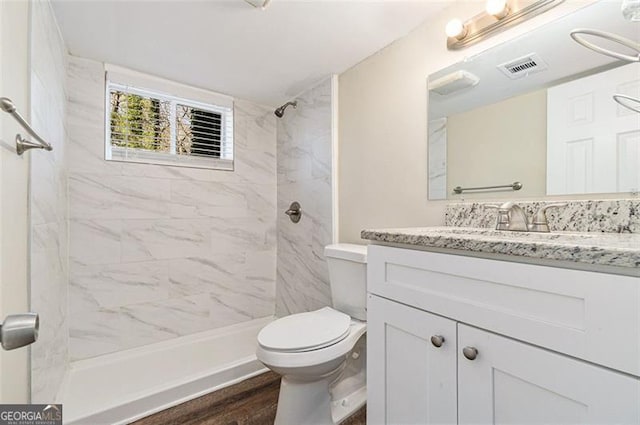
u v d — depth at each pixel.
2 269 0.77
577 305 0.58
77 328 1.74
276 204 2.57
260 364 1.81
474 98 1.25
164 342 2.03
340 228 1.96
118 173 1.88
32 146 0.92
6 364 0.78
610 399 0.53
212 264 2.24
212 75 1.99
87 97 1.78
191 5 1.31
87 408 1.36
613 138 0.90
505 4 1.12
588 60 0.96
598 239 0.75
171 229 2.07
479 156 1.23
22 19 0.94
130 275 1.92
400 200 1.56
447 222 1.33
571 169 0.98
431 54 1.42
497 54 1.18
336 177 1.98
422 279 0.88
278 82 2.09
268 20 1.42
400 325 0.94
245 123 2.41
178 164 2.12
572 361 0.58
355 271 1.50
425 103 1.44
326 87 2.02
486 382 0.71
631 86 0.87
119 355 1.86
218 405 1.50
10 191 0.83
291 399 1.27
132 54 1.73
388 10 1.36
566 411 0.59
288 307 2.40
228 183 2.32
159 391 1.48
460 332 0.77
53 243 1.35
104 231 1.83
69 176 1.72
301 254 2.27
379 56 1.69
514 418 0.66
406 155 1.53
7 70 0.80
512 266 0.67
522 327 0.65
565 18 1.01
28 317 0.47
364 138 1.78
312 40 1.59
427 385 0.85
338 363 1.27
